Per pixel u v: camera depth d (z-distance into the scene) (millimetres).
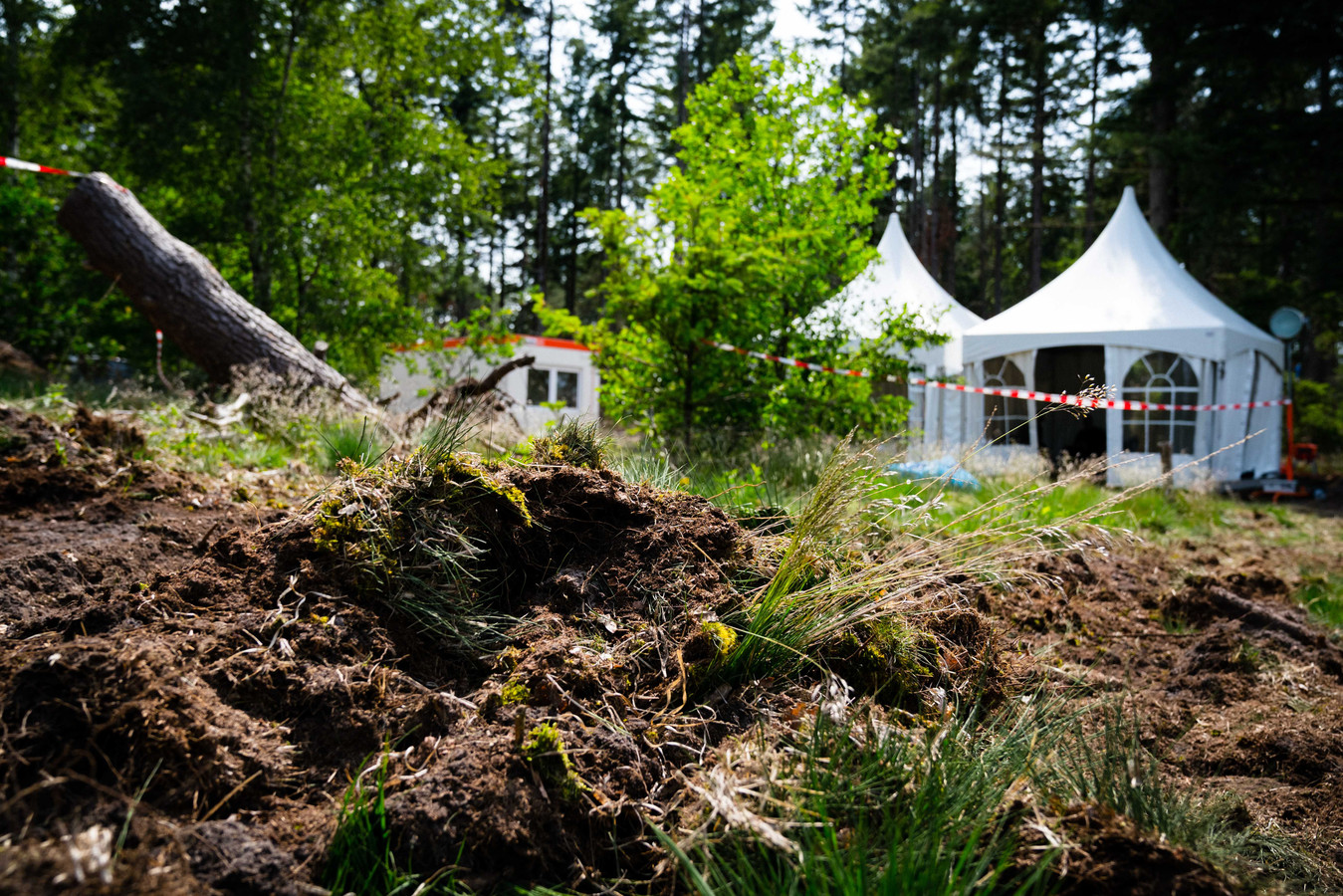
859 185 7797
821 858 1516
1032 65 31422
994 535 2768
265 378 6746
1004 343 11750
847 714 2027
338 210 13195
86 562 2713
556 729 1765
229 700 1793
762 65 7828
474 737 1764
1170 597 3996
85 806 1434
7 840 1315
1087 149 22625
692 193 6496
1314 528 7680
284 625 2012
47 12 17641
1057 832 1603
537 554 2488
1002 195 37781
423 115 14320
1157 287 11977
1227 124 18438
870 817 1703
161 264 7391
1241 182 18094
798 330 7547
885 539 3199
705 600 2369
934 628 2705
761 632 2258
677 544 2555
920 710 2303
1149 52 19188
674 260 6652
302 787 1670
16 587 2461
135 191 13961
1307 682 3102
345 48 14484
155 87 12188
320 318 13164
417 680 2047
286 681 1865
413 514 2393
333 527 2291
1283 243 22344
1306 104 23922
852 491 2443
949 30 32281
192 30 12641
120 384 8031
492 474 2582
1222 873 1532
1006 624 3354
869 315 8570
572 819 1672
